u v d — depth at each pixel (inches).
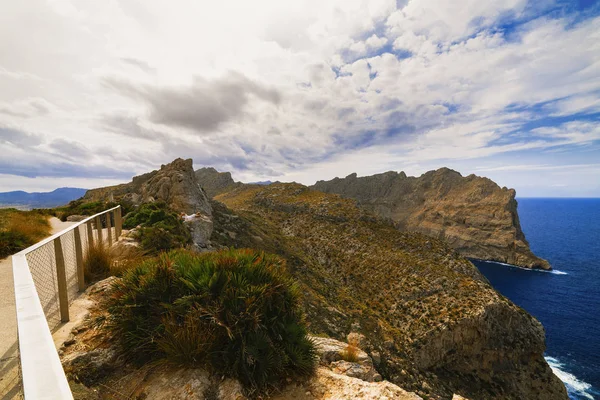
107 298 222.4
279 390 185.5
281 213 3944.4
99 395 151.3
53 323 204.8
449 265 2135.8
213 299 199.2
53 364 64.6
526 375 1510.8
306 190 4906.5
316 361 222.5
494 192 6648.6
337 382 198.7
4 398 119.9
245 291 199.0
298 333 213.3
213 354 179.6
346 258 2571.4
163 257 219.9
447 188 7854.3
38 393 53.7
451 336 1475.1
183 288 202.5
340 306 1662.2
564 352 2222.0
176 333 175.9
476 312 1517.0
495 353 1504.7
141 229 552.7
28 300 96.3
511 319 1576.0
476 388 1406.3
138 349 180.9
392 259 2340.1
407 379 1234.6
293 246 2802.7
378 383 197.8
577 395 1711.4
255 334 189.9
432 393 1218.6
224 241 1807.3
